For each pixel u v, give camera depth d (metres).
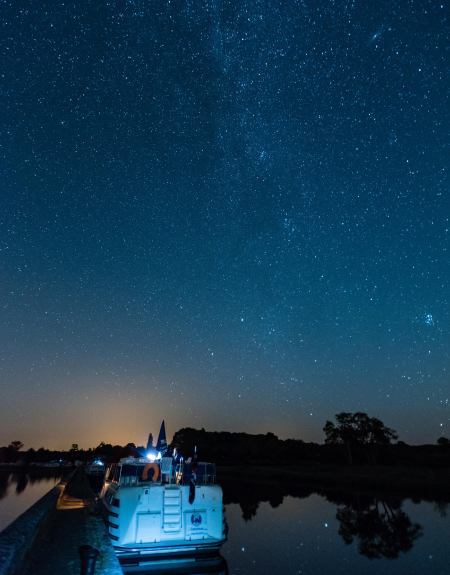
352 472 58.53
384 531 20.42
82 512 16.53
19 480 74.25
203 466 13.62
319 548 16.62
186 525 12.50
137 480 13.45
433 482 43.97
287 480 59.81
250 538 18.64
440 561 14.64
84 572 5.78
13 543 6.54
